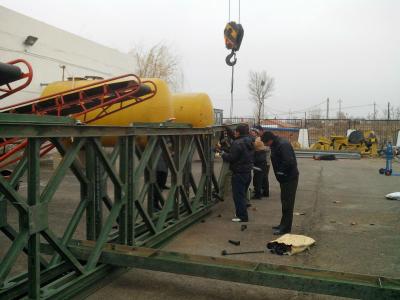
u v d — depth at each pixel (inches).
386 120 1087.6
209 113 374.9
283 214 256.8
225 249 226.7
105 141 361.7
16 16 552.1
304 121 1180.5
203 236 252.2
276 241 228.1
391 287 139.5
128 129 186.2
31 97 583.5
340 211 328.8
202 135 303.6
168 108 328.8
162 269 165.5
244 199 288.8
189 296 164.9
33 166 134.8
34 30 585.0
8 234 169.9
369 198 389.1
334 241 243.1
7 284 157.5
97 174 191.0
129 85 263.4
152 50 1165.7
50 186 143.6
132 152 193.0
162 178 310.2
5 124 118.0
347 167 679.1
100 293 167.0
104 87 262.2
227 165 369.7
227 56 421.4
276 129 1050.7
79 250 175.9
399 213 322.0
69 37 656.4
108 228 179.3
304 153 882.8
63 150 156.6
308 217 305.7
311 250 225.5
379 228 275.0
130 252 174.6
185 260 164.9
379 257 214.8
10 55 546.3
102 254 174.9
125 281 179.3
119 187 186.1
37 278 139.2
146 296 164.6
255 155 370.9
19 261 202.2
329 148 940.6
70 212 306.5
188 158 285.4
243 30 414.0
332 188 449.4
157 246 222.7
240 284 177.5
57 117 140.7
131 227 196.4
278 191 420.5
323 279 146.1
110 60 768.9
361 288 141.0
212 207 332.2
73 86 341.7
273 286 150.7
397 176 563.5
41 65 601.6
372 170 636.7
